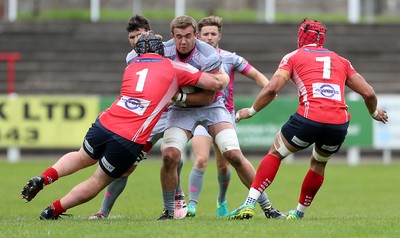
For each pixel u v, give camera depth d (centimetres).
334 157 8406
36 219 3238
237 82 8988
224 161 3703
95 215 3409
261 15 10906
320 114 2995
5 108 7500
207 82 3083
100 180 3052
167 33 9756
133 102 3012
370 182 6069
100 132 2989
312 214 4025
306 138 3030
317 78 3047
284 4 11081
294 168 7125
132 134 2972
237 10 11238
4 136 7512
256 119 7369
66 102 7469
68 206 3072
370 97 3120
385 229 2758
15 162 7488
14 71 9344
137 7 10625
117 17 10788
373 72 9425
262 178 3092
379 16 11006
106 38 9994
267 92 3064
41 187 3019
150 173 6519
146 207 4322
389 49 9812
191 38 3131
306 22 3172
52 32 10056
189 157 7888
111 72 9412
